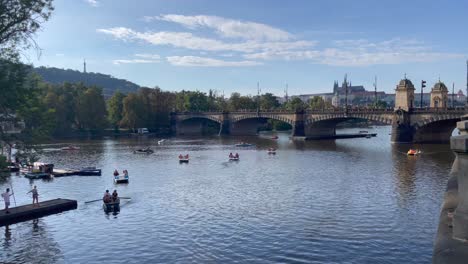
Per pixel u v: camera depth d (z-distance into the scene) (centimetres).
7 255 3388
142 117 19925
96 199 5438
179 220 4306
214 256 3272
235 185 6300
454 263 670
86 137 18100
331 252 3269
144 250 3456
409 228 3834
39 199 5550
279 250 3347
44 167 7631
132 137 18100
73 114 18900
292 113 16350
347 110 14362
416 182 6134
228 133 19638
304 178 6800
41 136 3697
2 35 3378
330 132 17138
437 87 13875
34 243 3662
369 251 3272
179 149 12519
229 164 8856
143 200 5300
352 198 5147
